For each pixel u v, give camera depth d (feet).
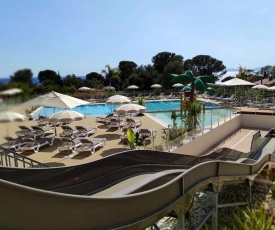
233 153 44.45
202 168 26.76
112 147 47.19
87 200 14.65
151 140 49.75
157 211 20.15
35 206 12.42
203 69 204.44
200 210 36.37
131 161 31.07
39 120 61.31
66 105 42.68
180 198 22.70
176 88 148.05
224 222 33.19
